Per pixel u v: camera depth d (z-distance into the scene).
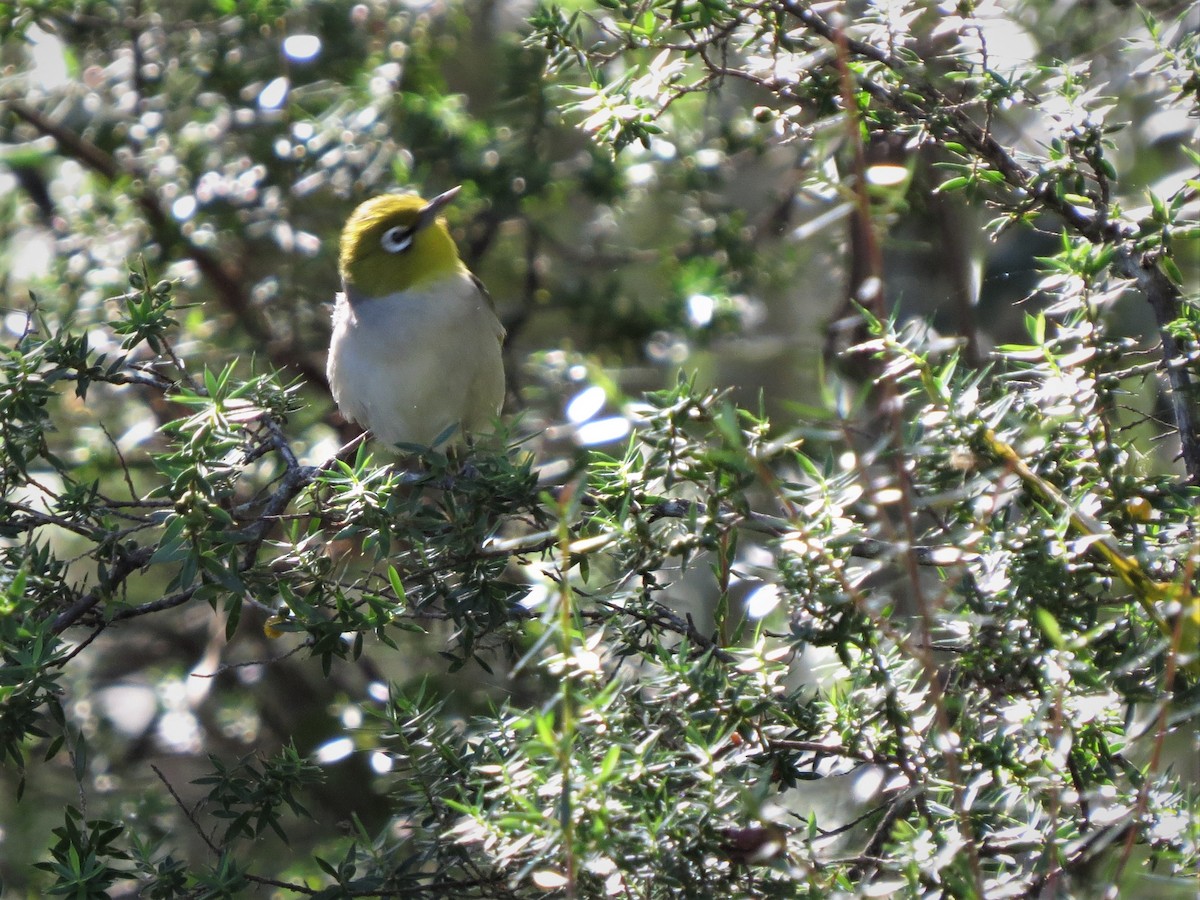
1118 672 4.93
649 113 7.23
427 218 11.01
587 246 15.19
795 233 4.90
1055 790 4.89
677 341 14.09
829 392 4.80
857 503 5.44
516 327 14.15
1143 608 5.28
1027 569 5.13
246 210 12.80
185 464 6.27
